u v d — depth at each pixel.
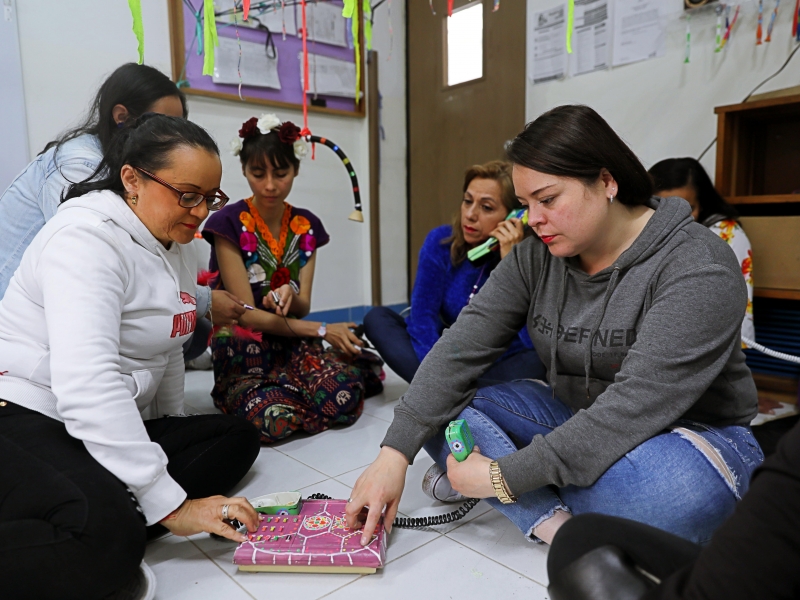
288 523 1.05
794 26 1.97
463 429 1.00
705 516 0.84
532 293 1.11
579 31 2.61
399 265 3.54
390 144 3.41
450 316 1.84
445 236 1.83
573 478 0.87
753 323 1.96
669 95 2.34
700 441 0.86
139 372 1.05
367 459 1.49
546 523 0.96
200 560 1.02
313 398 1.71
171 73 2.57
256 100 2.80
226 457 1.21
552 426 1.10
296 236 1.98
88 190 1.04
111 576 0.81
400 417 1.05
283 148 1.79
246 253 1.86
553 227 0.92
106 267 0.94
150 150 0.97
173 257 1.13
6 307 0.98
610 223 0.94
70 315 0.88
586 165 0.88
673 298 0.86
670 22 2.30
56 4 2.27
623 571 0.51
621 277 0.95
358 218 2.01
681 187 1.95
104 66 2.40
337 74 3.11
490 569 0.98
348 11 1.39
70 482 0.84
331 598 0.90
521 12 2.82
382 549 0.98
